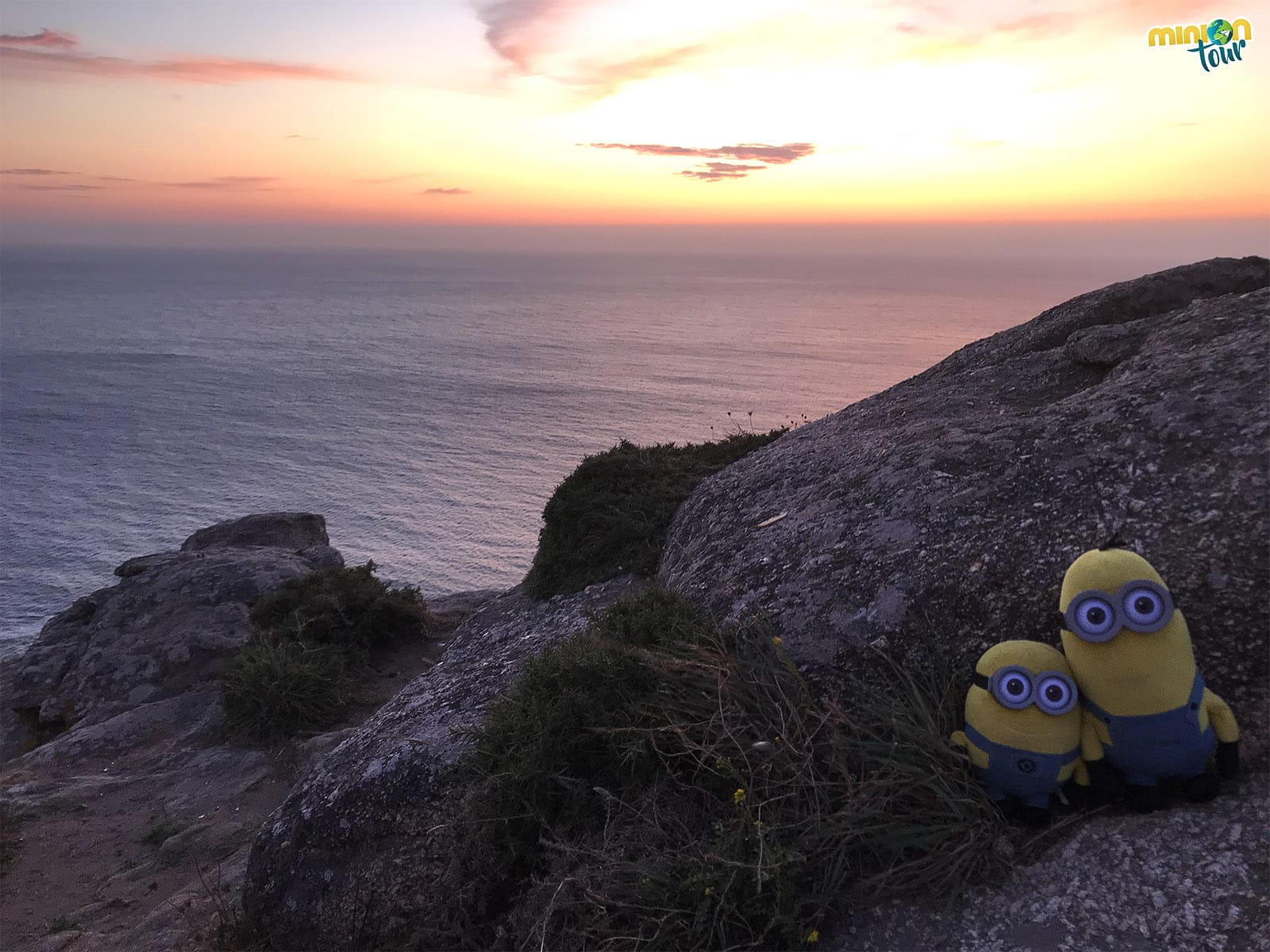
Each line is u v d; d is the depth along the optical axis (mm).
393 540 33688
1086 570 1017
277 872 1502
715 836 1114
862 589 1343
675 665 1278
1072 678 1035
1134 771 1016
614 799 1188
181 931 1652
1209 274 2162
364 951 1375
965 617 1249
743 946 1002
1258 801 1001
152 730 3080
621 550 2270
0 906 1992
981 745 1062
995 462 1446
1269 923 878
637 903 1069
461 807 1382
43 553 33094
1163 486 1243
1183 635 999
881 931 1031
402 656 3393
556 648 1529
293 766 2539
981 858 1054
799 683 1237
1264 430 1231
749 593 1479
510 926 1223
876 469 1610
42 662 3717
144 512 39531
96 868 2141
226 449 54875
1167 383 1398
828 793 1127
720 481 2178
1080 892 981
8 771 2955
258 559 4312
